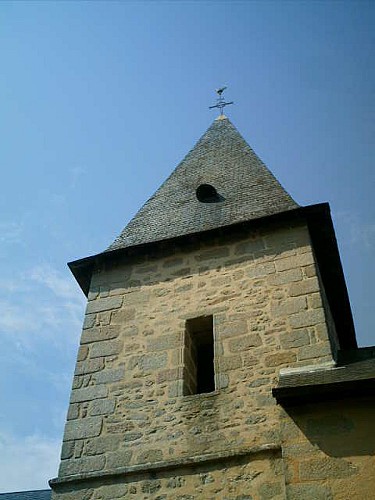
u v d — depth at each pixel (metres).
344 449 6.09
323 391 6.43
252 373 7.91
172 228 11.14
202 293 9.37
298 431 6.36
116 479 7.34
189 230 10.80
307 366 7.64
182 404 7.90
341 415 6.38
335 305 11.25
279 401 6.58
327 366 7.49
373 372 6.66
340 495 5.76
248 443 7.15
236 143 14.28
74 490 7.39
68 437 8.03
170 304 9.41
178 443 7.48
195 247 10.18
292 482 5.99
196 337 9.30
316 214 9.82
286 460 6.17
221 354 8.31
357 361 7.58
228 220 10.66
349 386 6.36
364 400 6.43
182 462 7.15
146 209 12.37
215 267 9.70
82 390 8.60
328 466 6.00
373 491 5.71
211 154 14.02
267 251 9.62
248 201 11.23
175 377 8.30
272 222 9.98
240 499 6.66
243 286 9.19
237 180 12.34
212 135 15.09
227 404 7.68
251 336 8.38
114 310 9.67
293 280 8.96
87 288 10.92
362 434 6.16
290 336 8.16
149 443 7.61
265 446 6.93
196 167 13.56
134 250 10.43
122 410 8.14
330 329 9.12
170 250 10.33
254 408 7.50
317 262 10.21
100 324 9.51
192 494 6.88
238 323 8.65
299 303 8.58
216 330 8.67
